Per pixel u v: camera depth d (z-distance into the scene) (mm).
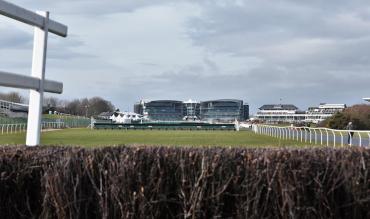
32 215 4648
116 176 4484
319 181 4484
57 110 107812
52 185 4527
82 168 4574
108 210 4488
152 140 24234
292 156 4512
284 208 4422
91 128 53625
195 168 4473
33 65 6352
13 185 4648
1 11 5352
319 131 25016
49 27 6406
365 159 4625
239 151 4707
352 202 4555
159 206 4477
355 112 41344
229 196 4500
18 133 33219
